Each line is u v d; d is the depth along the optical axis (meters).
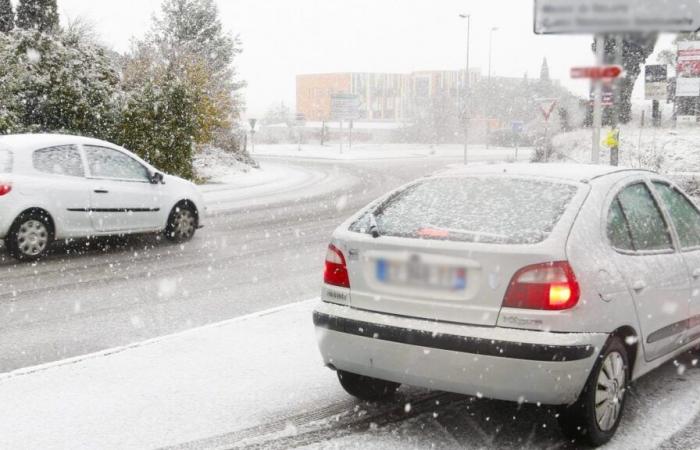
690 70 27.17
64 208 9.70
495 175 4.64
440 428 4.19
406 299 3.92
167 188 11.23
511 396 3.66
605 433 3.96
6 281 8.30
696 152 23.33
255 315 6.71
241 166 31.59
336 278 4.24
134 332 6.23
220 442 3.97
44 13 31.59
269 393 4.73
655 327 4.34
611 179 4.50
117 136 20.97
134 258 10.02
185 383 4.89
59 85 19.88
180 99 21.47
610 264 3.96
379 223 4.32
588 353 3.66
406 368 3.87
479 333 3.66
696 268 4.86
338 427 4.19
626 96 28.58
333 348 4.17
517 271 3.67
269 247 11.27
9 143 9.55
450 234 3.96
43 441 3.96
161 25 33.84
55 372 5.08
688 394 4.79
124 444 3.93
